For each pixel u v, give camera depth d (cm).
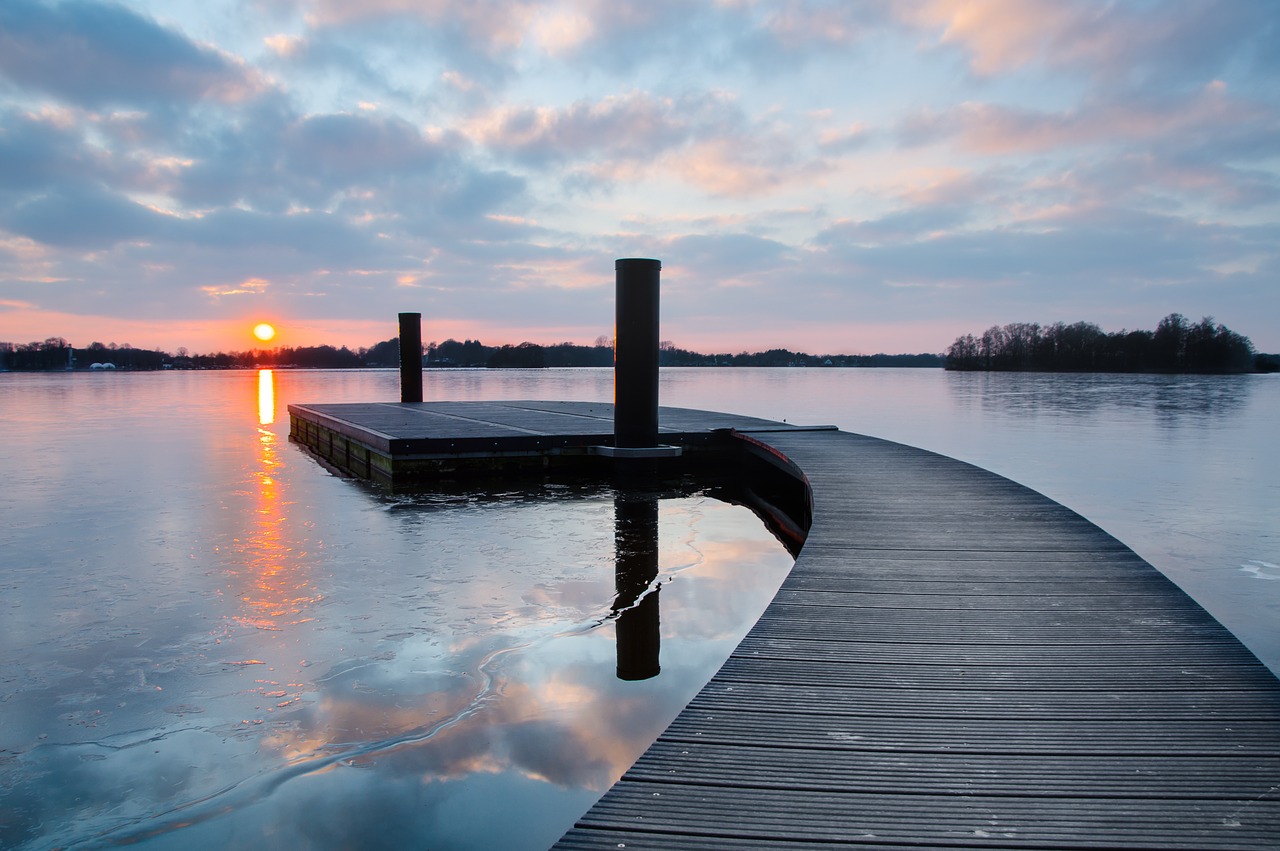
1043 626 328
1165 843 183
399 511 736
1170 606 354
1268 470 1098
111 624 413
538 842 231
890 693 263
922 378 6275
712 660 371
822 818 192
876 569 414
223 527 659
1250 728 239
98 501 786
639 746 287
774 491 899
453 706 319
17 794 257
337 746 287
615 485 900
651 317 891
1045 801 200
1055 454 1284
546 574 518
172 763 275
